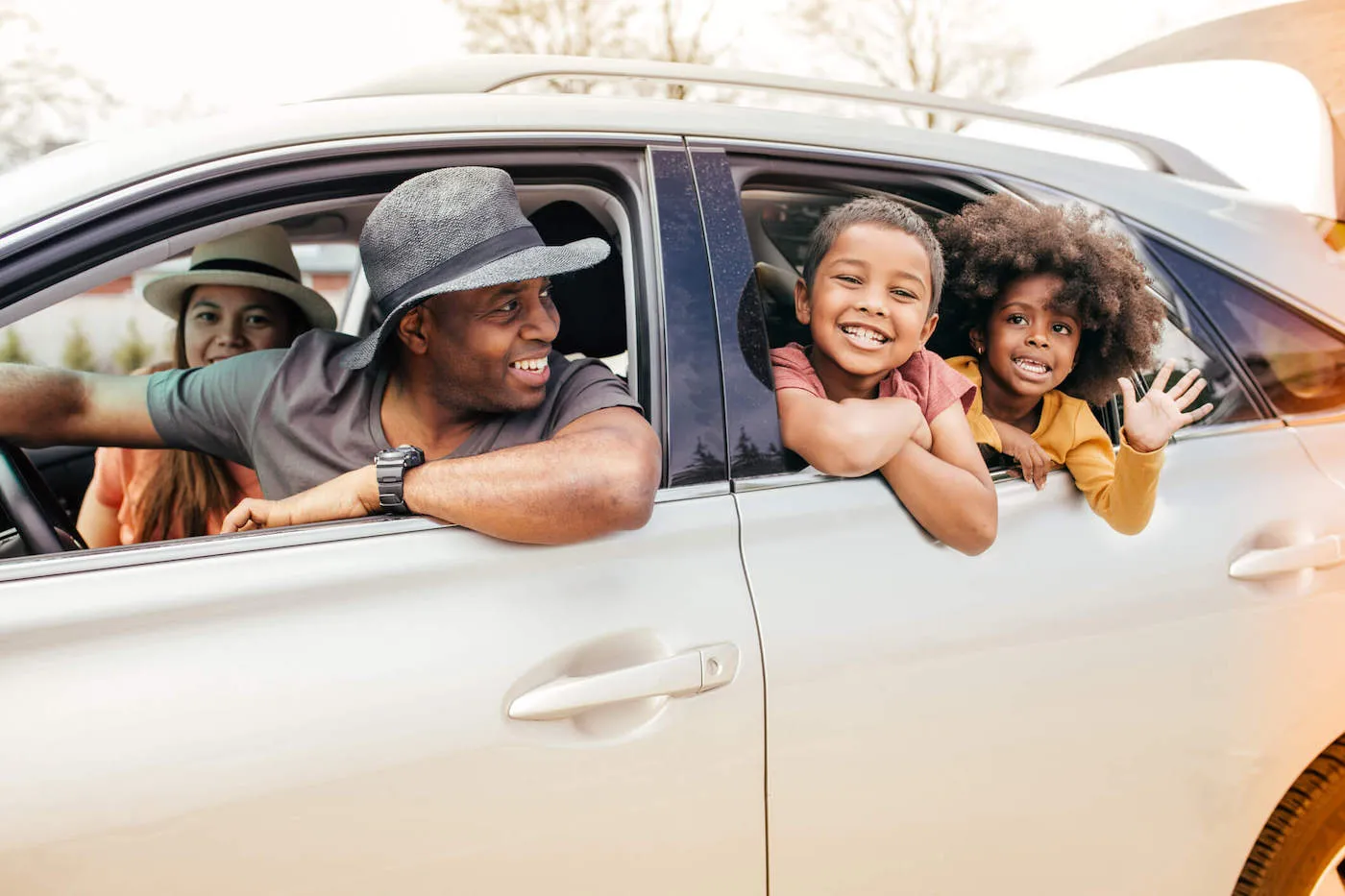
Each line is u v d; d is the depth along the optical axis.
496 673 1.12
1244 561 1.52
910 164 1.59
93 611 1.03
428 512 1.17
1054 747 1.39
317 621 1.09
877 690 1.28
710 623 1.22
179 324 1.75
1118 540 1.47
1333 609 1.58
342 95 1.45
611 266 1.62
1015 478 1.48
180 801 1.00
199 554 1.09
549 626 1.16
